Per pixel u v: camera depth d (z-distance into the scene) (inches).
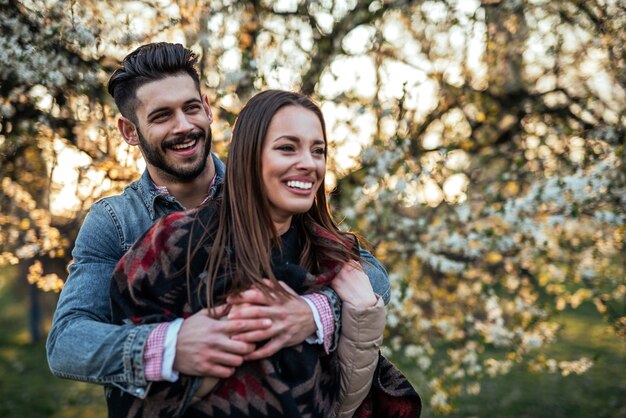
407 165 169.2
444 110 206.1
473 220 182.7
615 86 199.8
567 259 186.4
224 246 67.2
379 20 200.4
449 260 183.2
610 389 326.6
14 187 167.2
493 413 296.5
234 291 65.0
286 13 189.0
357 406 72.4
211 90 165.0
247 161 67.9
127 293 67.1
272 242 69.3
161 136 77.7
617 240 179.6
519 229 176.4
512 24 200.8
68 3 146.6
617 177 174.4
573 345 381.7
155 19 160.7
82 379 66.7
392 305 171.0
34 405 344.5
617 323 188.7
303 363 66.2
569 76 206.7
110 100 155.2
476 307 192.7
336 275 71.5
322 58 189.5
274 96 69.0
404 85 167.6
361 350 69.7
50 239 167.6
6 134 155.3
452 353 188.7
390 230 182.1
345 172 178.4
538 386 336.8
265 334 64.0
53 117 154.8
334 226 76.1
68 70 147.4
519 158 177.9
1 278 530.6
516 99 208.2
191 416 64.6
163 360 63.2
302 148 68.1
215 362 62.8
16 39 143.8
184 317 66.2
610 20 191.3
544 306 186.5
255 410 63.9
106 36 152.3
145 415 64.2
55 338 69.3
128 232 77.5
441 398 183.0
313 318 67.4
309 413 65.6
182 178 79.0
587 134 193.0
